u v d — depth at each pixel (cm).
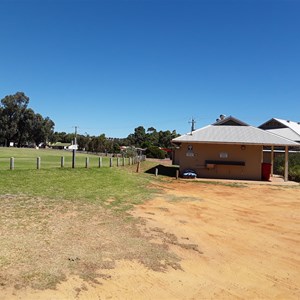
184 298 566
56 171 2023
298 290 633
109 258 695
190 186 2092
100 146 7456
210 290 606
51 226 885
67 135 12525
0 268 589
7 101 9544
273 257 808
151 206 1298
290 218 1247
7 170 1856
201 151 2716
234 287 628
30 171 1905
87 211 1101
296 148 3891
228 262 754
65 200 1252
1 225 859
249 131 2892
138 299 545
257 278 679
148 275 638
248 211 1350
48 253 684
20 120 9794
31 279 561
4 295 504
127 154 4938
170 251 783
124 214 1105
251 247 873
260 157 2667
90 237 820
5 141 9812
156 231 939
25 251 683
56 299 512
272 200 1670
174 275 653
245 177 2681
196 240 896
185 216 1176
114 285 582
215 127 3016
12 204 1116
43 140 10156
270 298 593
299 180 2650
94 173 2122
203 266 718
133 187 1775
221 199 1622
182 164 2727
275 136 2766
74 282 572
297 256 824
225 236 958
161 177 2495
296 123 5369
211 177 2705
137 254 736
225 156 2694
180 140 2623
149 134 10706
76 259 668
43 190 1422
